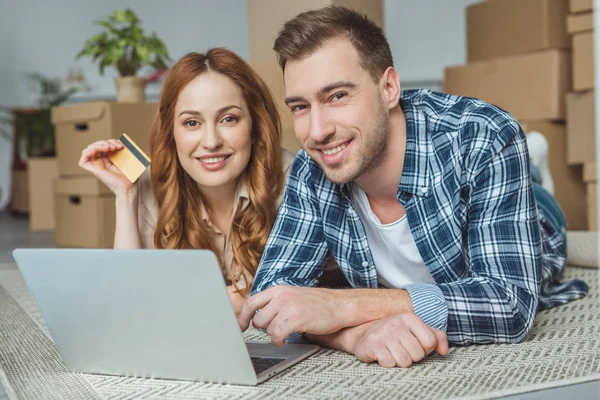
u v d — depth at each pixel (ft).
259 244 5.73
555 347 4.12
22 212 21.74
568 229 11.23
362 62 4.01
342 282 6.22
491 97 11.62
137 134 10.45
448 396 3.30
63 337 3.91
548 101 10.78
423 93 4.66
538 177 8.02
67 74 25.17
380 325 3.91
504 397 3.29
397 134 4.39
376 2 10.30
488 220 4.21
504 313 4.04
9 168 25.59
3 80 25.05
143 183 6.19
